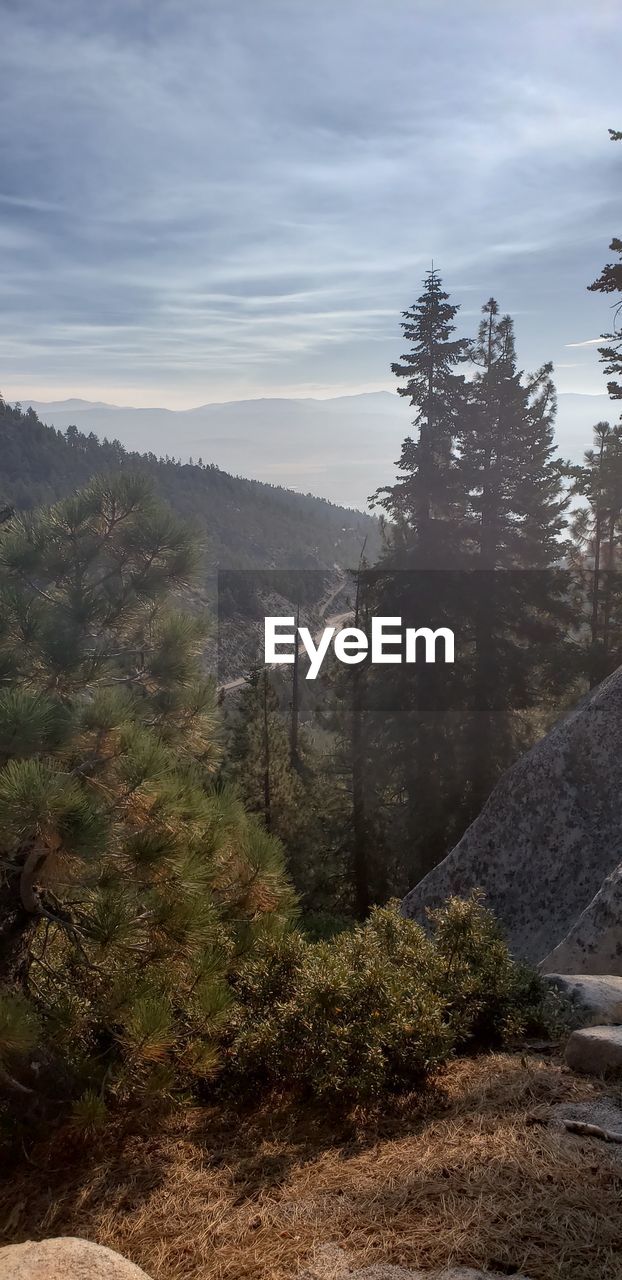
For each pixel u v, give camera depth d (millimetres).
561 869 9102
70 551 6465
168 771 5730
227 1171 4379
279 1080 5340
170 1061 5371
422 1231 3398
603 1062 4719
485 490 25172
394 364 24484
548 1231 3271
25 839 4992
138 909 5473
